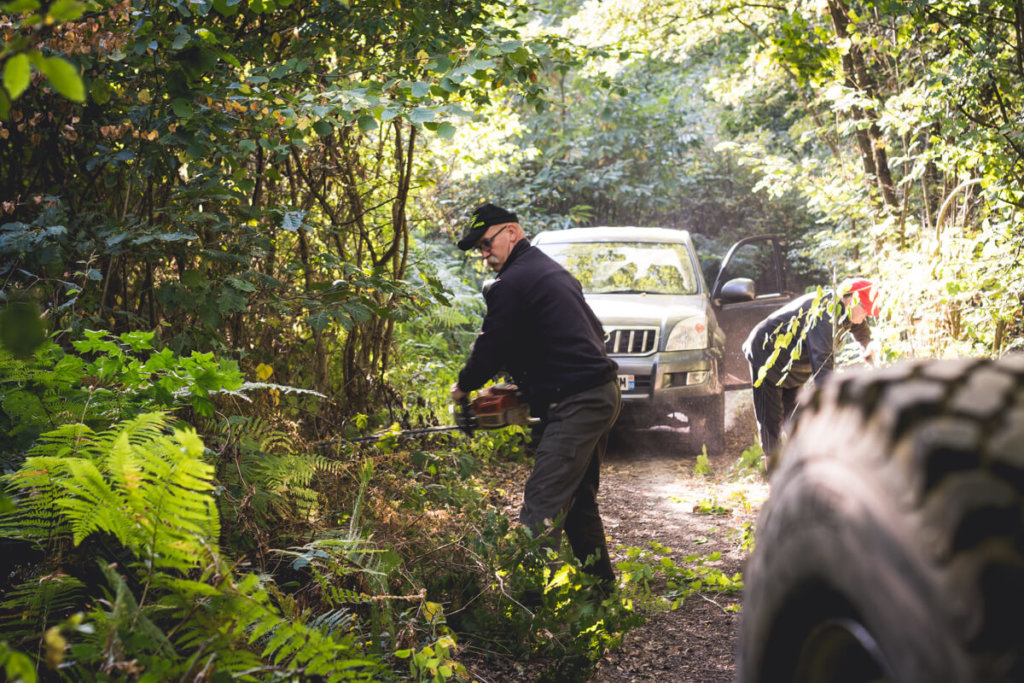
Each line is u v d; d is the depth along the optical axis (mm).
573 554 3986
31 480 2268
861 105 7113
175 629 2029
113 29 3557
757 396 6285
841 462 947
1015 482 776
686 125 18109
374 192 6484
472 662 3303
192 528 2039
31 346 1132
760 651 1061
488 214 4086
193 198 4012
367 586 3008
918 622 779
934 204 7605
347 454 4254
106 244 3572
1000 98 5852
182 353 3906
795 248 17609
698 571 4586
